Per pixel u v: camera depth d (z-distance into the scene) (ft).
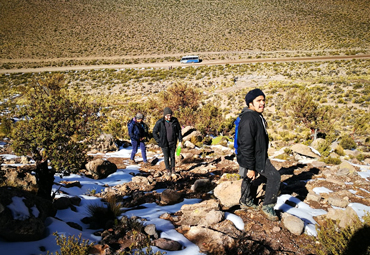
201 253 8.45
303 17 340.80
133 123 24.39
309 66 153.79
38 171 11.26
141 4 451.94
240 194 11.79
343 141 37.11
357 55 180.14
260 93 9.10
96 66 204.03
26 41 298.76
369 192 14.24
